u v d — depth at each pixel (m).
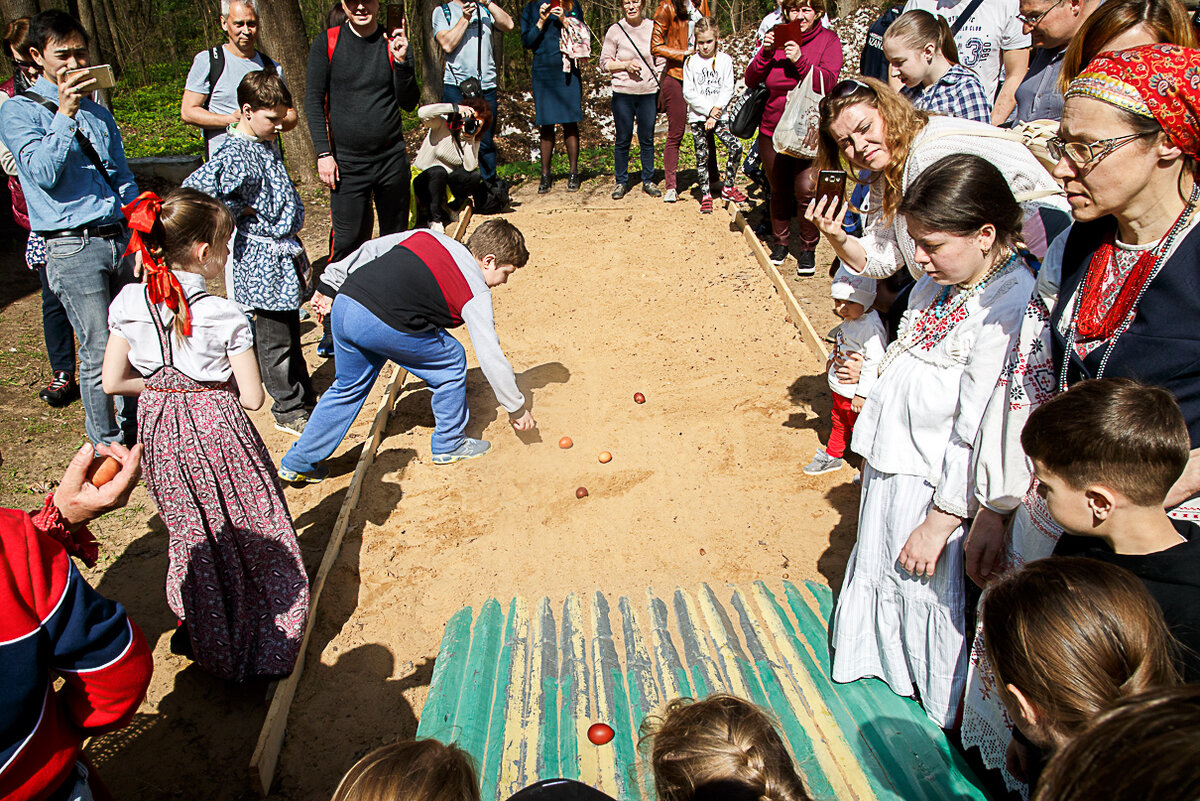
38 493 5.67
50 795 2.24
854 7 19.03
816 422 5.96
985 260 2.96
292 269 5.98
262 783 3.59
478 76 10.19
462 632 4.15
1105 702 1.74
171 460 3.71
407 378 7.14
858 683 3.51
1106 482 2.03
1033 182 3.53
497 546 4.95
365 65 7.52
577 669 3.74
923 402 3.11
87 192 5.46
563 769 3.08
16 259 9.30
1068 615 1.77
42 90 5.40
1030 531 2.76
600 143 13.58
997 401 2.81
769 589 4.41
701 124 9.64
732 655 3.79
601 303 8.07
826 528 4.91
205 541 3.83
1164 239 2.31
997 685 2.01
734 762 1.74
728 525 4.99
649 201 10.66
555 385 6.71
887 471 3.25
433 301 5.17
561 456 5.78
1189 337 2.25
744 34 19.92
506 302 8.20
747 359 6.92
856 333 4.88
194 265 3.60
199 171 5.48
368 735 3.86
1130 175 2.22
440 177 9.59
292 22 11.47
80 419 6.52
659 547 4.84
